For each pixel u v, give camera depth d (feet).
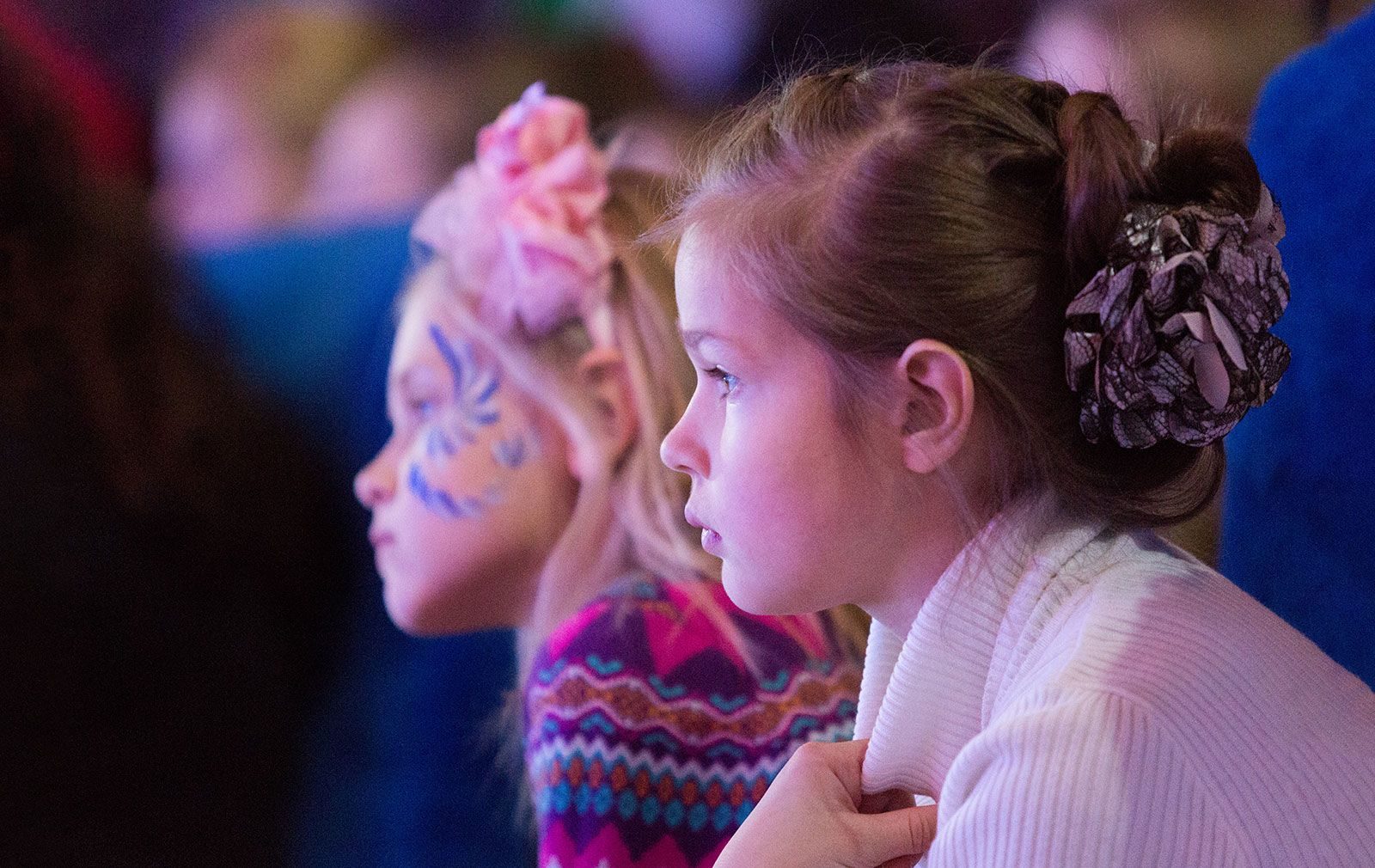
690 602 9.54
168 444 9.80
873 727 7.07
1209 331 5.63
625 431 10.38
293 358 13.50
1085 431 5.97
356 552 12.96
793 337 6.16
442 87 16.53
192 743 9.50
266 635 10.45
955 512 6.28
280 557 10.93
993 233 6.01
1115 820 5.32
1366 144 7.89
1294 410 8.36
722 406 6.49
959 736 6.38
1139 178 5.89
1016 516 6.23
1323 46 8.53
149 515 9.47
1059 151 6.13
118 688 9.17
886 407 6.12
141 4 19.35
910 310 6.00
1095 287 5.68
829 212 6.11
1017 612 6.15
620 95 15.74
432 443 11.00
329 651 12.67
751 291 6.20
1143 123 6.87
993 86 6.37
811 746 6.97
